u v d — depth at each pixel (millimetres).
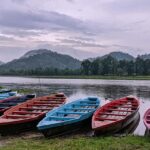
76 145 13305
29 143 13891
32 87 63031
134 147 13125
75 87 65062
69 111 19781
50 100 23766
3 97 27688
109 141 14070
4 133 15562
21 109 19641
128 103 22922
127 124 18094
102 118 16641
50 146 13180
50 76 188250
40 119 17344
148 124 15414
